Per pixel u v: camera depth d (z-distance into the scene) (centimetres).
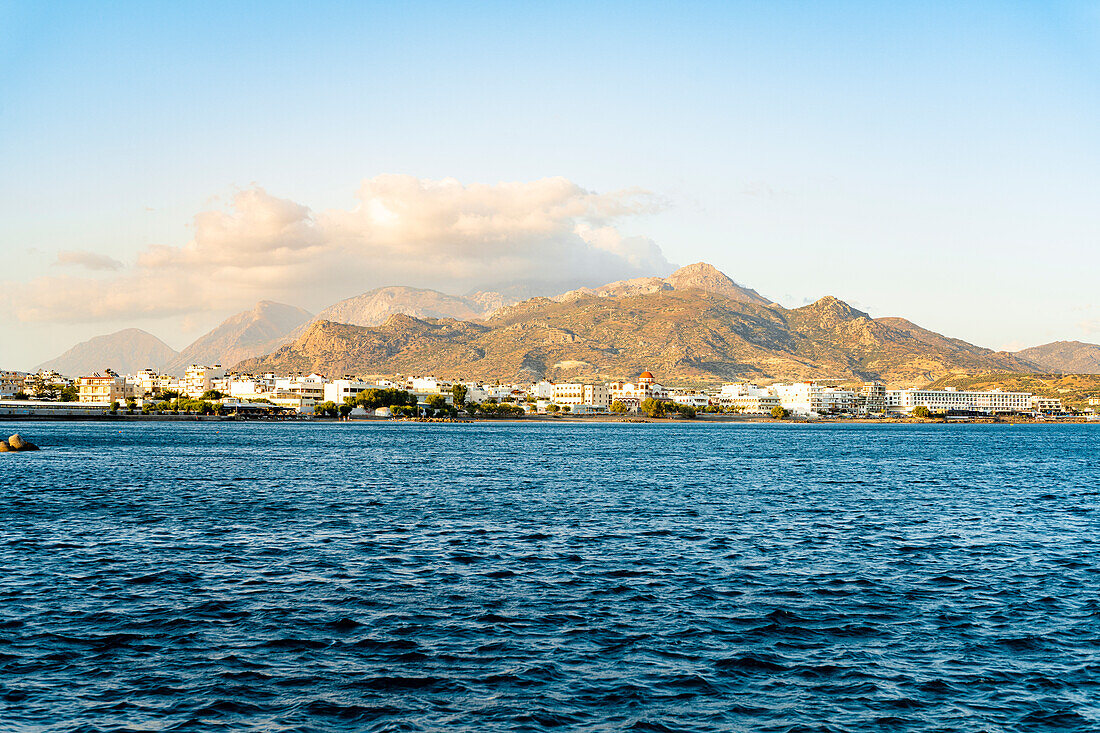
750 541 6116
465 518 7138
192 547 5666
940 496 9194
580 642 3638
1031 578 4903
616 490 9531
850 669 3341
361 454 15650
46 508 7481
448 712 2900
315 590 4494
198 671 3256
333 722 2817
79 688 3073
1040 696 3088
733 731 2791
